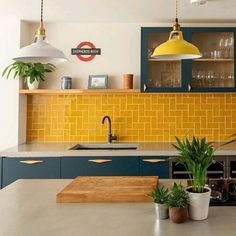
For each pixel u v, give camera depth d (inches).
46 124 146.9
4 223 48.7
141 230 45.4
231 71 135.5
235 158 119.7
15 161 120.4
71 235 43.6
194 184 52.4
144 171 120.0
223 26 141.5
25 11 127.6
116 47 145.7
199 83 135.5
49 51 77.5
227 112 145.0
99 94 146.3
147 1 115.7
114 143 143.5
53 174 120.3
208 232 44.6
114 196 60.4
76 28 145.6
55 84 145.6
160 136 146.1
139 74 145.4
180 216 48.0
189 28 133.2
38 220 50.0
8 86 137.6
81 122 147.1
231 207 56.4
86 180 72.8
